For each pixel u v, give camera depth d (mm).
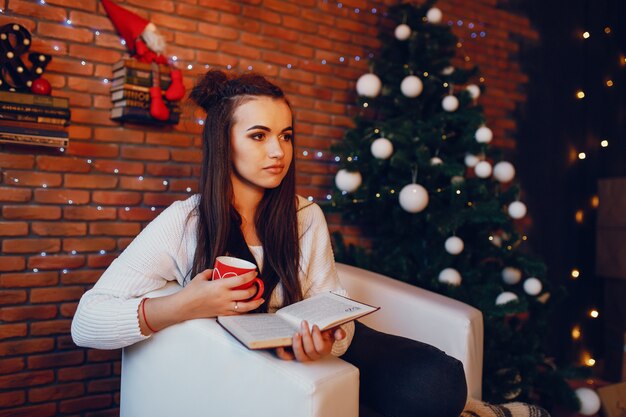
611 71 3105
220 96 1187
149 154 2193
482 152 2393
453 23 3160
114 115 2076
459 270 2387
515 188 2469
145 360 1206
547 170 3352
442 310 1582
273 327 978
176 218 1215
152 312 1087
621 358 2779
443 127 2402
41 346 1991
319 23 2672
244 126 1153
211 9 2330
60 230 2020
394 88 2490
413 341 1233
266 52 2496
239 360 982
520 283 2592
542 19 3469
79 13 2027
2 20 1898
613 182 2871
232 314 1041
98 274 2100
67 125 1902
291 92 2596
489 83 3334
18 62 1848
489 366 2057
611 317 2863
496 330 2088
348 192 2439
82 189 2064
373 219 2701
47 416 2008
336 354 1173
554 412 2357
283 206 1273
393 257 2443
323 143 2725
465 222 2441
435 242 2451
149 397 1199
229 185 1198
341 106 2775
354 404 942
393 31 2938
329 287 1355
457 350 1539
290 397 893
